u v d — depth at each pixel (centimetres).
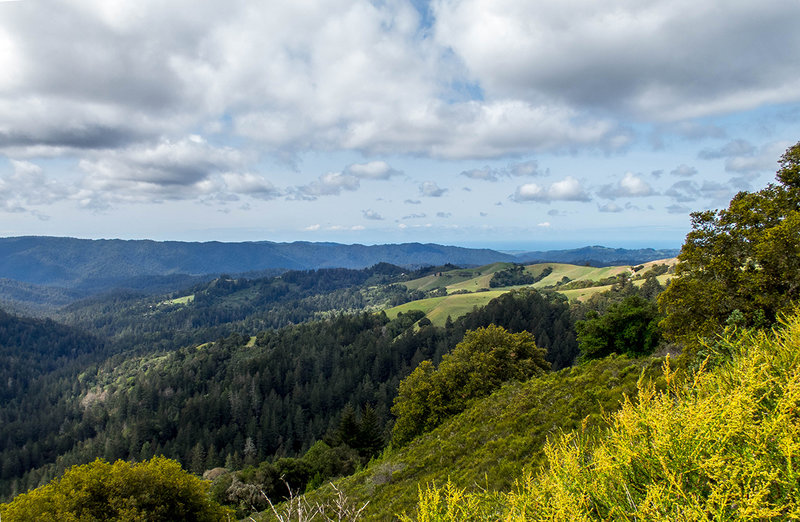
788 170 1803
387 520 1673
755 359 346
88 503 2041
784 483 250
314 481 4012
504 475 1437
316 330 17575
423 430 3788
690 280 1925
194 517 2395
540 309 11712
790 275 1414
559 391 2283
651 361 1941
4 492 10250
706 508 249
